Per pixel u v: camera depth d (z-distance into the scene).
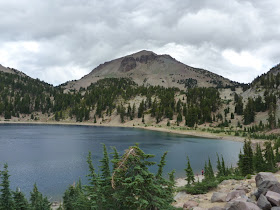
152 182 10.82
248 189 16.73
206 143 118.31
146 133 168.88
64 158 71.75
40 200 24.36
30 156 74.38
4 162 65.19
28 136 132.88
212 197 16.12
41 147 93.88
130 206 10.53
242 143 118.12
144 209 10.50
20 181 47.09
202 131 175.25
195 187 20.77
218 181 23.69
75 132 166.12
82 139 124.62
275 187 12.30
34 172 54.44
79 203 12.77
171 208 11.68
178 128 194.50
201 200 16.67
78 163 64.69
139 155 11.05
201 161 72.25
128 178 10.12
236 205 10.12
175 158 76.31
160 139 132.62
